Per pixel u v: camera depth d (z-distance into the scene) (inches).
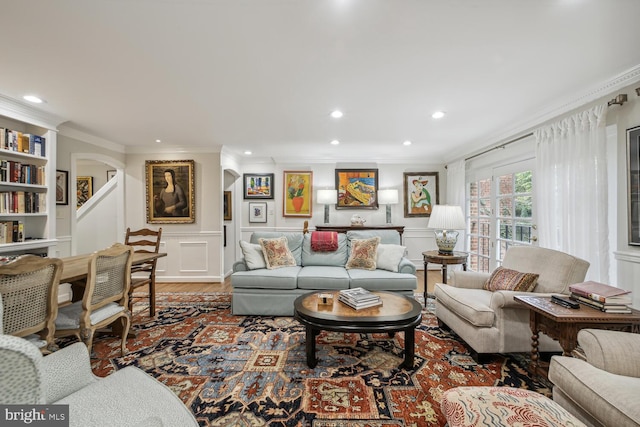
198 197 180.2
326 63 77.0
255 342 94.9
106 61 75.4
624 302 63.8
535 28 62.2
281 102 104.2
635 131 82.0
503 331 79.7
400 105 107.0
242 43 67.7
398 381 72.6
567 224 102.3
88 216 185.6
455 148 181.9
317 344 93.4
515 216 138.0
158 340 96.2
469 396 44.0
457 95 97.7
